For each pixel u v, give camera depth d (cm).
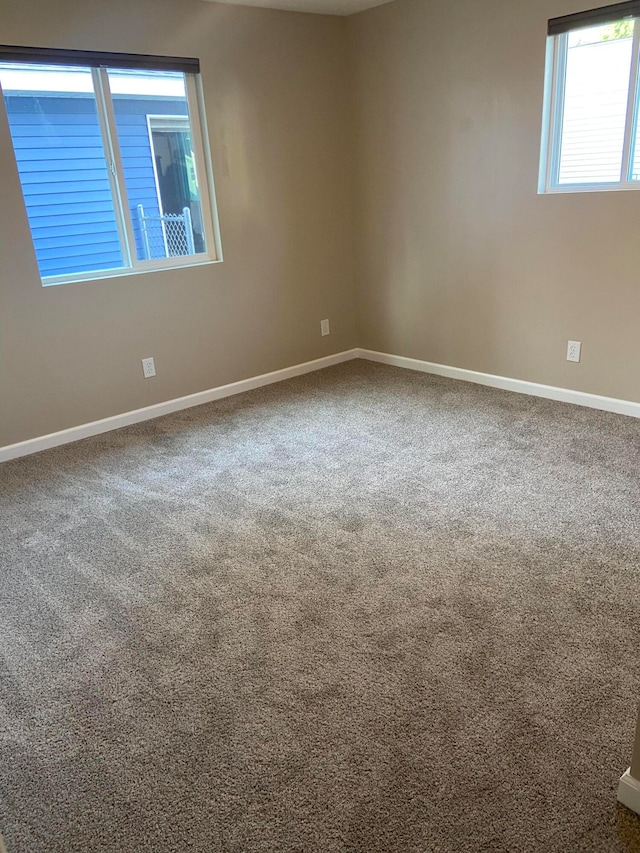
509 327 391
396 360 472
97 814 145
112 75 344
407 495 278
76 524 272
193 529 262
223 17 368
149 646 197
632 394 345
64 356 351
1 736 167
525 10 328
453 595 211
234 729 165
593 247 337
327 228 456
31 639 204
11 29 301
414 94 396
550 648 185
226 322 416
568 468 292
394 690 173
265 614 208
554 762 150
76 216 353
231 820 141
